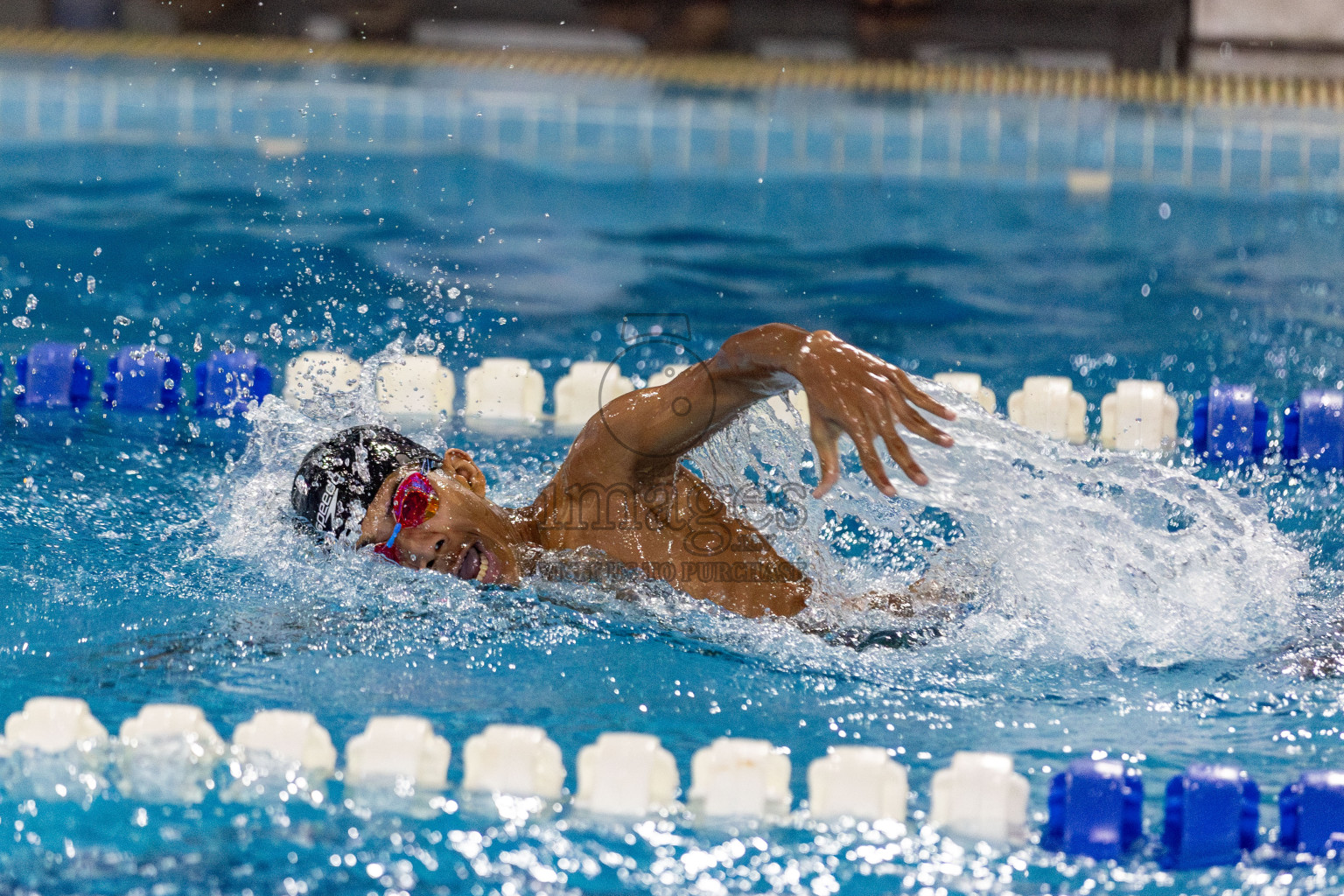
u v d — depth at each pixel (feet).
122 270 59.47
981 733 23.45
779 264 64.59
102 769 20.84
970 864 19.13
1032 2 101.24
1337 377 49.44
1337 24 96.68
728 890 18.37
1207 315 57.16
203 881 18.19
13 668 24.68
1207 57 96.89
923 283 61.82
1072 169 83.25
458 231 68.49
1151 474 31.94
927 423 22.29
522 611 27.43
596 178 80.84
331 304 55.83
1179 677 25.88
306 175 77.71
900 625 27.96
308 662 25.41
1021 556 28.37
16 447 39.32
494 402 47.29
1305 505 37.40
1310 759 22.54
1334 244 68.33
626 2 104.17
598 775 20.42
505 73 92.12
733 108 87.30
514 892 18.15
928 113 86.28
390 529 27.66
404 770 20.76
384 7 102.63
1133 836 19.88
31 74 87.45
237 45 95.71
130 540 31.78
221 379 46.01
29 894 17.76
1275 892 18.47
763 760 20.51
